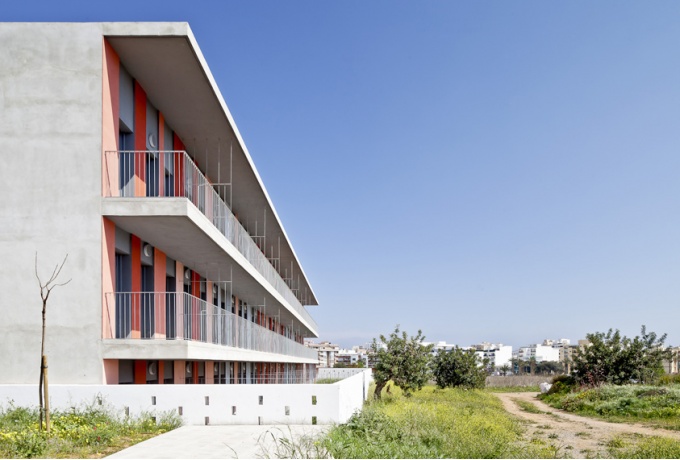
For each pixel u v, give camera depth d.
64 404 13.52
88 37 14.69
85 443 10.72
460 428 16.09
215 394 14.16
